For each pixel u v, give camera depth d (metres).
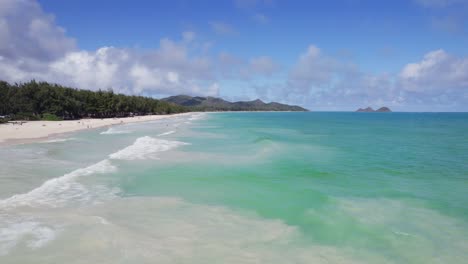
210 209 10.34
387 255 7.24
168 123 66.81
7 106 59.59
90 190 12.29
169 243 7.64
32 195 11.42
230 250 7.36
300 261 6.93
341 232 8.48
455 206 10.60
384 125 65.50
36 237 7.73
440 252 7.38
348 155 21.92
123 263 6.57
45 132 36.97
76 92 77.88
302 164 18.30
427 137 36.38
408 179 14.63
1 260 6.62
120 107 97.12
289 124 68.81
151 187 12.99
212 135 36.75
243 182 13.95
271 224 9.04
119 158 19.19
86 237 7.75
